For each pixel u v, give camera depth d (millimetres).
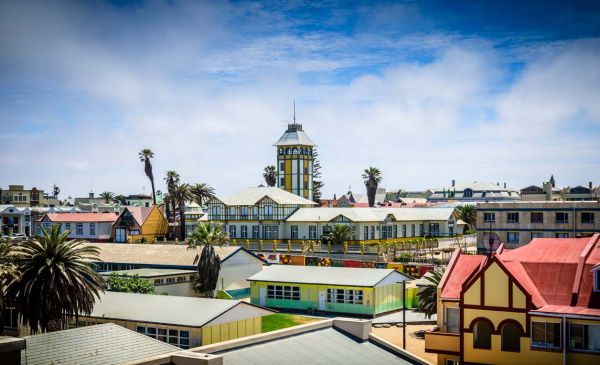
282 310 85500
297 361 36688
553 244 47531
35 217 168125
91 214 152125
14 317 61875
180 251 95625
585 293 42000
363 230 121625
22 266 57000
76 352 41781
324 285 82625
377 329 73500
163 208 180500
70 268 57781
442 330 44844
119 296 66875
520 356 41125
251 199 134250
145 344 44500
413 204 194125
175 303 63531
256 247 125875
